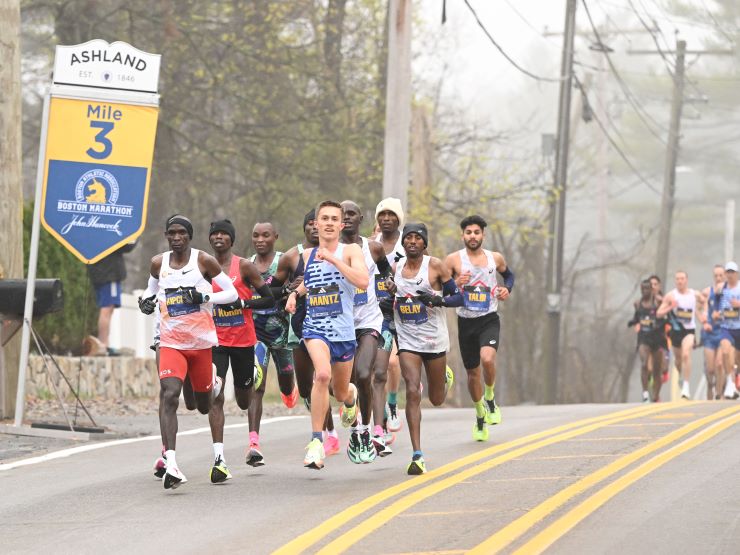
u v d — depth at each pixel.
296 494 25.05
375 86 79.88
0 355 38.50
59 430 35.56
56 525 22.53
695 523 21.28
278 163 77.19
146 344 59.16
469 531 20.94
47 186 36.41
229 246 28.08
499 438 33.28
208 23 74.62
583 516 21.94
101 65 36.47
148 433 37.09
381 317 27.56
